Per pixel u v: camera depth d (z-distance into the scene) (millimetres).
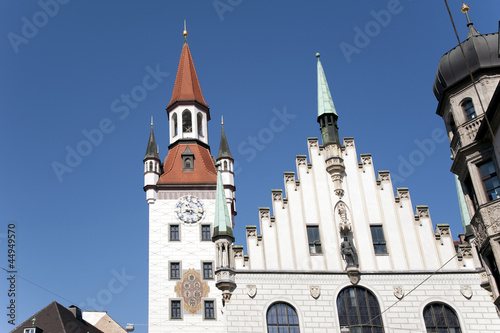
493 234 30781
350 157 40281
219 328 52844
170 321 52719
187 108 66750
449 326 35312
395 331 35062
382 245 37594
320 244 37500
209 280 54969
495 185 31641
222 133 64750
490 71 33562
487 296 35938
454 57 34312
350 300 35969
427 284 36406
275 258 36875
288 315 35344
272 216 38094
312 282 36281
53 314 56156
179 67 72125
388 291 36188
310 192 39062
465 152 33062
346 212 38500
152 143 61094
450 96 34906
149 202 58188
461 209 39094
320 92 42594
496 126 30969
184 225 57375
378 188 39312
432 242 37656
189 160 61812
